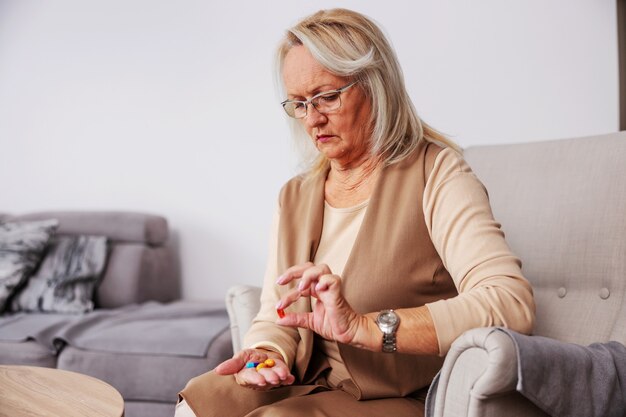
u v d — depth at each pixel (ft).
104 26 10.59
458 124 8.96
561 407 3.09
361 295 3.88
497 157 5.61
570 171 5.01
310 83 3.96
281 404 3.63
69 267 9.36
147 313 8.47
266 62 9.84
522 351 2.94
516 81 8.71
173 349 7.05
